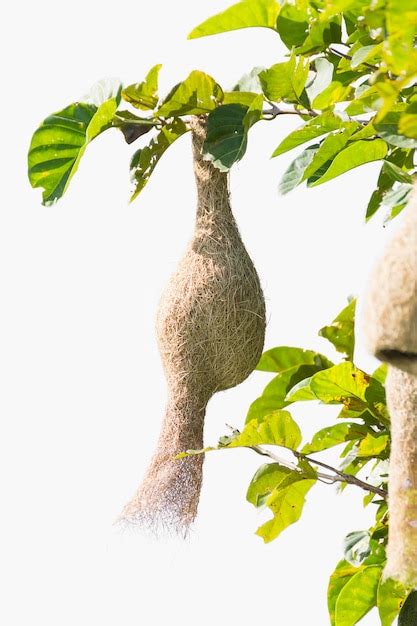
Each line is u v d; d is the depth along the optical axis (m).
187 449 13.66
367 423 13.15
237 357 13.73
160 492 13.59
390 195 12.47
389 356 8.79
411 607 12.77
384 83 8.29
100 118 12.89
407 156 13.45
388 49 8.22
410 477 10.35
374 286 8.74
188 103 12.98
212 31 12.95
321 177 12.18
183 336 13.61
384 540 13.30
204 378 13.72
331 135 11.92
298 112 12.97
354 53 12.38
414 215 8.81
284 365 14.20
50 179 13.35
